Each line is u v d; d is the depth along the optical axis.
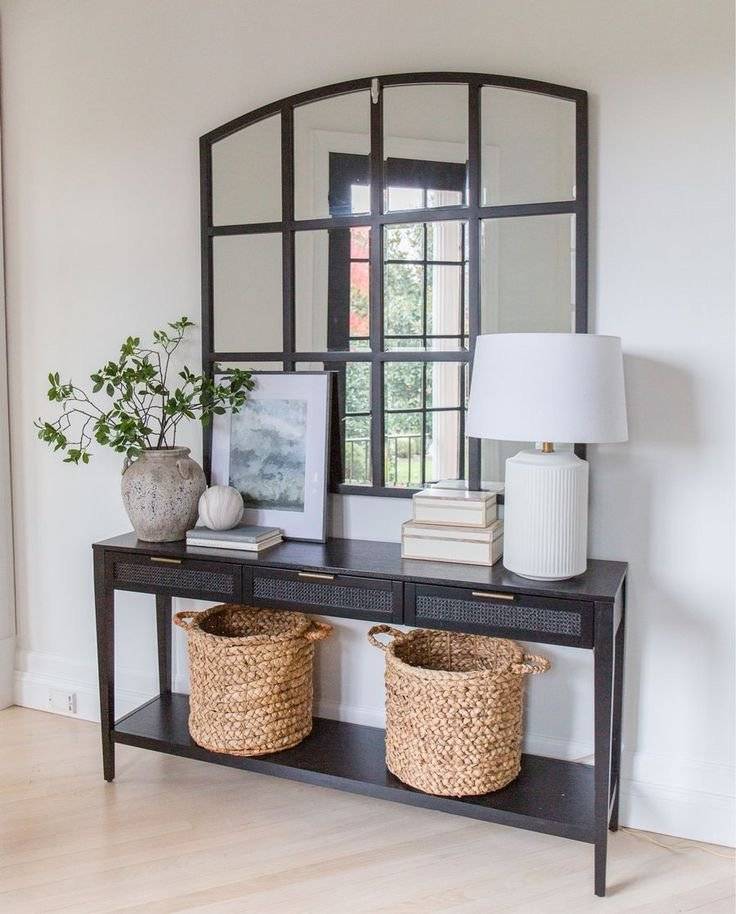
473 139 2.35
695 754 2.28
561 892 2.05
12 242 3.05
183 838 2.29
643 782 2.33
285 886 2.07
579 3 2.24
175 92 2.74
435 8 2.38
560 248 2.29
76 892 2.04
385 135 2.45
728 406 2.17
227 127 2.62
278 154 2.58
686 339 2.20
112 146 2.85
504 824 2.10
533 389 1.94
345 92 2.47
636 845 2.26
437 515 2.27
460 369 2.43
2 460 3.11
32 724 3.03
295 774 2.32
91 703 3.06
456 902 2.01
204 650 2.40
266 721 2.39
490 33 2.33
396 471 2.53
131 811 2.42
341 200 2.52
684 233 2.18
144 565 2.46
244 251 2.65
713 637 2.24
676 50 2.15
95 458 2.99
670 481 2.25
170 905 2.00
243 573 2.33
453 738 2.16
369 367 2.53
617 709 2.28
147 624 2.97
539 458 2.09
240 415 2.66
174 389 2.82
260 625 2.73
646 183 2.21
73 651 3.11
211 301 2.70
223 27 2.65
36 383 3.06
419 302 2.46
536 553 2.07
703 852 2.22
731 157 2.12
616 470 2.29
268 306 2.63
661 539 2.27
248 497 2.64
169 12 2.72
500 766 2.21
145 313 2.85
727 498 2.20
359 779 2.26
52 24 2.90
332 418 2.56
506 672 2.19
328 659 2.70
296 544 2.53
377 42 2.46
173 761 2.75
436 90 2.39
